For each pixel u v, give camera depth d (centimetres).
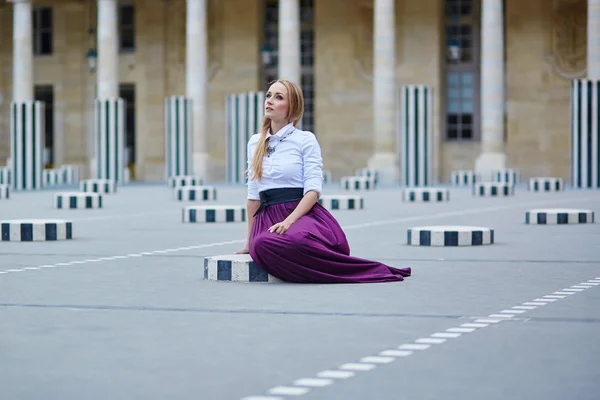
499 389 560
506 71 5338
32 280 1079
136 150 5941
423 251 1416
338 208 2577
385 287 998
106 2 5422
